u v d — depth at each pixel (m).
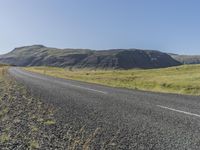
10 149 6.43
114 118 10.15
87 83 31.80
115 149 6.60
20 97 15.77
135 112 11.38
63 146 6.74
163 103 14.16
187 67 102.12
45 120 9.64
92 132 8.15
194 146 6.76
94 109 12.12
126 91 21.56
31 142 6.90
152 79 46.38
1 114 10.35
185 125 8.99
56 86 25.05
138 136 7.72
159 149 6.57
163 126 8.87
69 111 11.55
